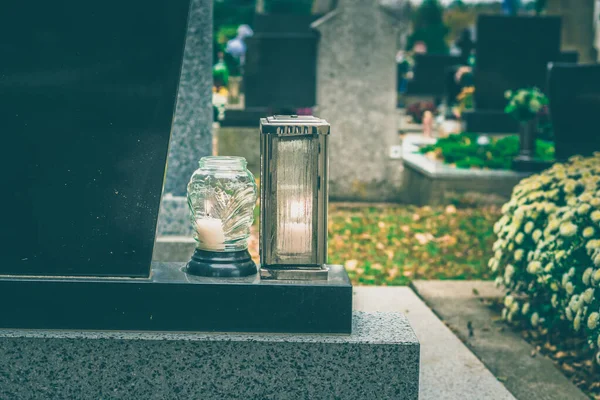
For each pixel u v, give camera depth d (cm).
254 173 1234
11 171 308
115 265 310
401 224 959
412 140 1611
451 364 480
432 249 832
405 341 298
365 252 816
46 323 306
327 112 1155
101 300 304
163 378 300
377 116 1155
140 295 304
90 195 308
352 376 298
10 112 306
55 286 304
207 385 300
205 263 314
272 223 308
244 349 298
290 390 300
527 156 1059
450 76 2250
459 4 6300
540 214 540
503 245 561
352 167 1167
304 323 303
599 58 2283
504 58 1365
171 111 306
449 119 2208
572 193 528
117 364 299
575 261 468
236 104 1786
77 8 302
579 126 838
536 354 500
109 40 304
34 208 309
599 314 419
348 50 1139
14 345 299
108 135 307
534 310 551
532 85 1366
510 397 429
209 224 314
